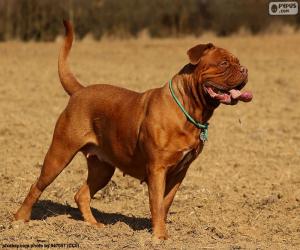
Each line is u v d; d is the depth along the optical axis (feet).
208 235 36.70
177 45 146.00
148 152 34.99
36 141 61.77
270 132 68.08
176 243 34.47
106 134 37.19
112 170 39.86
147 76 101.71
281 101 85.20
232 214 41.47
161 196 35.06
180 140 34.63
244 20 168.45
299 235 37.22
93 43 150.30
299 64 115.65
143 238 34.88
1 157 55.83
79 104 37.88
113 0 163.22
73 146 37.96
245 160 56.59
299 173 52.70
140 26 167.02
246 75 34.37
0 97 84.38
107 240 35.17
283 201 44.19
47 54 129.08
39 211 41.88
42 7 157.58
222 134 66.23
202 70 34.27
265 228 38.50
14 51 133.39
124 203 44.24
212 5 168.76
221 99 34.17
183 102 34.71
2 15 157.07
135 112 35.91
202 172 52.26
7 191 45.88
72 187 47.37
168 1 167.53
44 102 82.02
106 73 104.06
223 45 143.13
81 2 159.43
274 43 145.89
